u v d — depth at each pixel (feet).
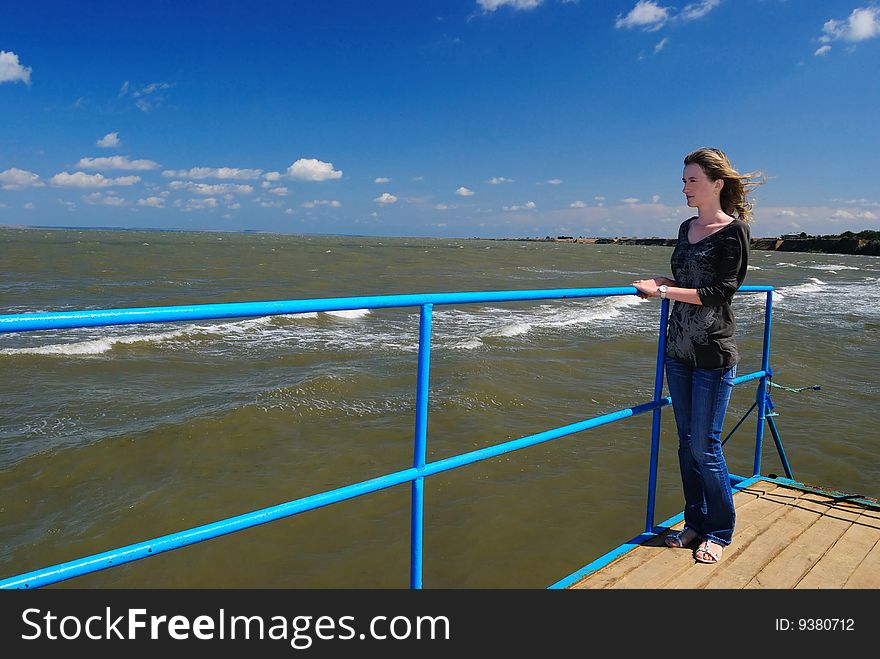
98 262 103.71
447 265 128.98
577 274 117.50
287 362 36.32
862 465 22.22
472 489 19.61
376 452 22.36
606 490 19.88
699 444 8.64
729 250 8.05
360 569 15.31
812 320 59.11
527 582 15.03
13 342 39.70
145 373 33.12
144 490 18.97
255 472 20.51
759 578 8.15
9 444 21.98
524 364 36.65
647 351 42.75
